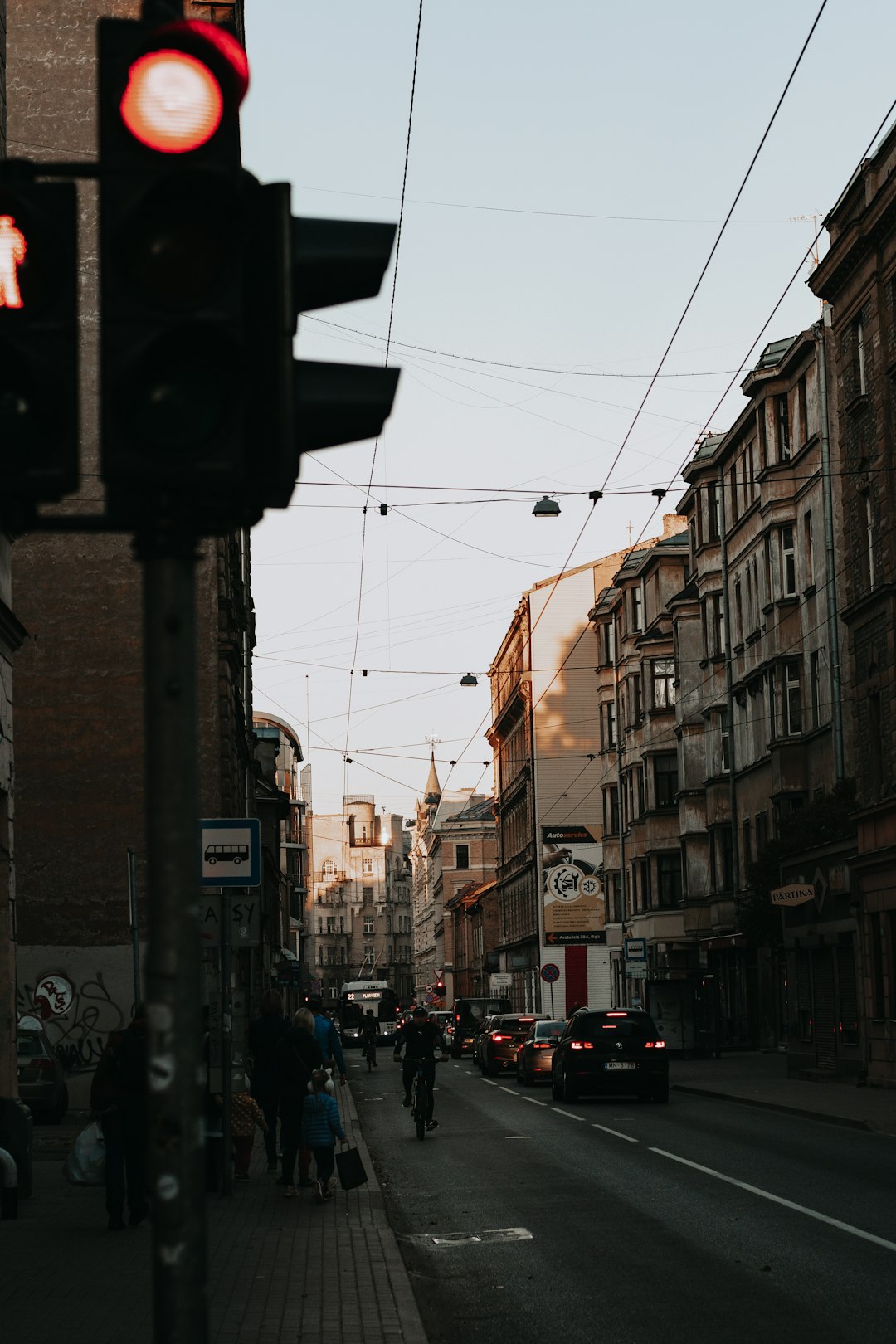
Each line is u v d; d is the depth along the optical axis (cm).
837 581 3925
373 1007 9075
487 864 13888
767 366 4519
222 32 418
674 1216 1354
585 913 7000
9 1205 1330
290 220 429
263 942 5266
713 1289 1017
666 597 6038
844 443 3419
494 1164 1856
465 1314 977
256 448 424
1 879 1703
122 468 405
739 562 4844
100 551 3059
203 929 1525
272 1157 1731
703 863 5291
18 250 415
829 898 3372
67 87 3166
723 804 4950
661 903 5825
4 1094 1675
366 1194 1512
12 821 1767
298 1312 908
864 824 3169
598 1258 1161
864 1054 3141
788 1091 3027
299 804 10800
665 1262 1130
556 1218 1377
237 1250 1147
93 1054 2920
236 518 445
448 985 13538
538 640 7919
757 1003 4856
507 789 9338
